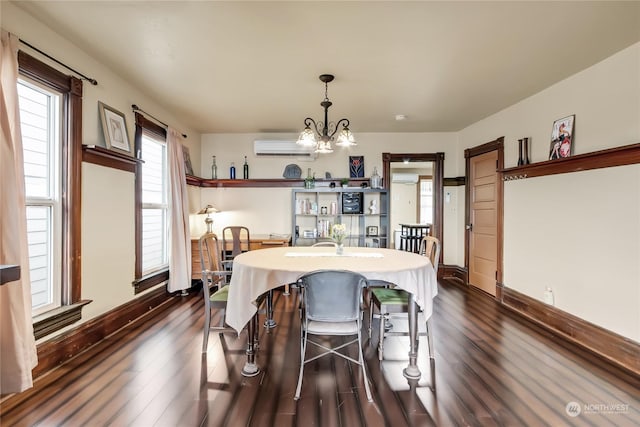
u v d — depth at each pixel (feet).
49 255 7.66
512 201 12.37
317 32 7.38
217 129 16.58
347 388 6.82
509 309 12.08
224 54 8.50
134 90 10.85
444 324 10.53
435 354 8.35
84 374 7.21
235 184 17.31
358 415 5.92
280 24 7.07
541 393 6.59
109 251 9.45
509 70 9.41
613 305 8.22
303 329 7.39
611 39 7.65
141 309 11.14
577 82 9.56
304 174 17.44
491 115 13.98
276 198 17.42
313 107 12.93
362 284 6.68
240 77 9.99
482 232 14.66
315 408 6.13
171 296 13.61
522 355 8.29
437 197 17.20
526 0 6.19
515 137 12.41
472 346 8.84
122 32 7.47
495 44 7.91
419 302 7.35
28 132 7.20
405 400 6.37
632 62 7.97
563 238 9.85
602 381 7.06
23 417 5.70
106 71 9.32
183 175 13.48
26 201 7.00
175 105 12.71
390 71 9.49
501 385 6.89
